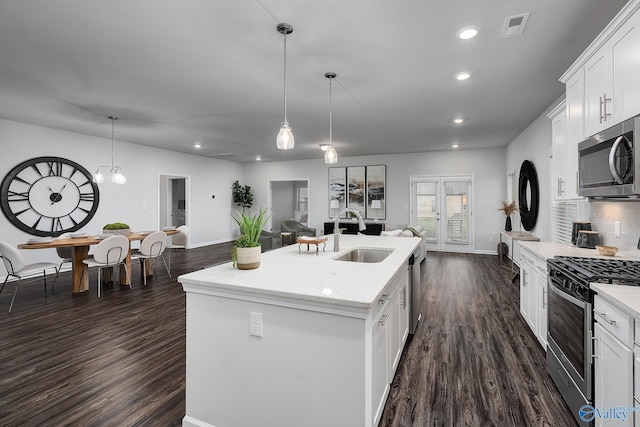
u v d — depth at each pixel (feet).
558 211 13.26
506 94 12.62
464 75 10.68
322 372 5.05
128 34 8.13
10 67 10.02
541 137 15.30
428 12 7.18
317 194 30.66
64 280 16.98
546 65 9.94
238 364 5.64
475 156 25.30
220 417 5.80
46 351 8.97
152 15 7.30
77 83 11.35
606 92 6.82
